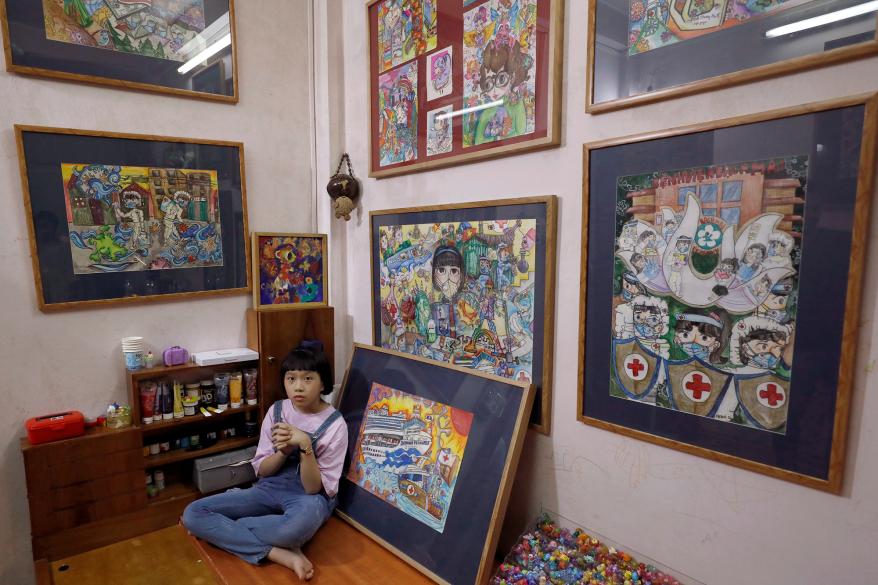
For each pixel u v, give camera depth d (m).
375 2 2.00
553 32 1.36
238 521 1.63
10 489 1.72
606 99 1.28
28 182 1.68
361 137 2.17
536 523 1.50
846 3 0.92
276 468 1.81
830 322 0.97
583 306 1.36
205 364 1.94
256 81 2.16
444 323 1.78
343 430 1.85
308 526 1.59
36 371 1.75
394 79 1.95
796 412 1.02
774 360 1.05
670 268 1.19
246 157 2.16
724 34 1.07
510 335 1.55
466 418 1.58
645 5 1.19
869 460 0.96
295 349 1.91
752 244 1.06
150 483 1.92
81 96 1.78
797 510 1.04
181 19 1.96
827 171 0.96
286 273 2.18
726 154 1.08
